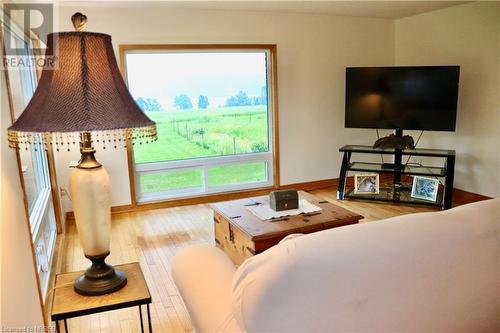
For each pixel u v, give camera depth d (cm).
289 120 491
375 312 99
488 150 425
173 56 436
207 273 146
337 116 517
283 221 252
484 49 418
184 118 450
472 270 109
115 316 231
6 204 132
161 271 290
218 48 444
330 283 93
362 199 450
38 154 312
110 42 140
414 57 504
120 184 428
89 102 128
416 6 439
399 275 99
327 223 248
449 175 404
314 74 495
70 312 139
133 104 140
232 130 475
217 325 122
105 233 149
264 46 463
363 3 418
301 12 467
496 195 421
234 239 268
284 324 93
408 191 464
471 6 426
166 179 452
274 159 492
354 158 539
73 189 144
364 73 448
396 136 438
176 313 233
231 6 417
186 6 410
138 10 408
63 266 297
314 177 518
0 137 134
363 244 96
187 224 393
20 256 145
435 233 104
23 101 251
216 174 474
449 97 414
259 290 91
